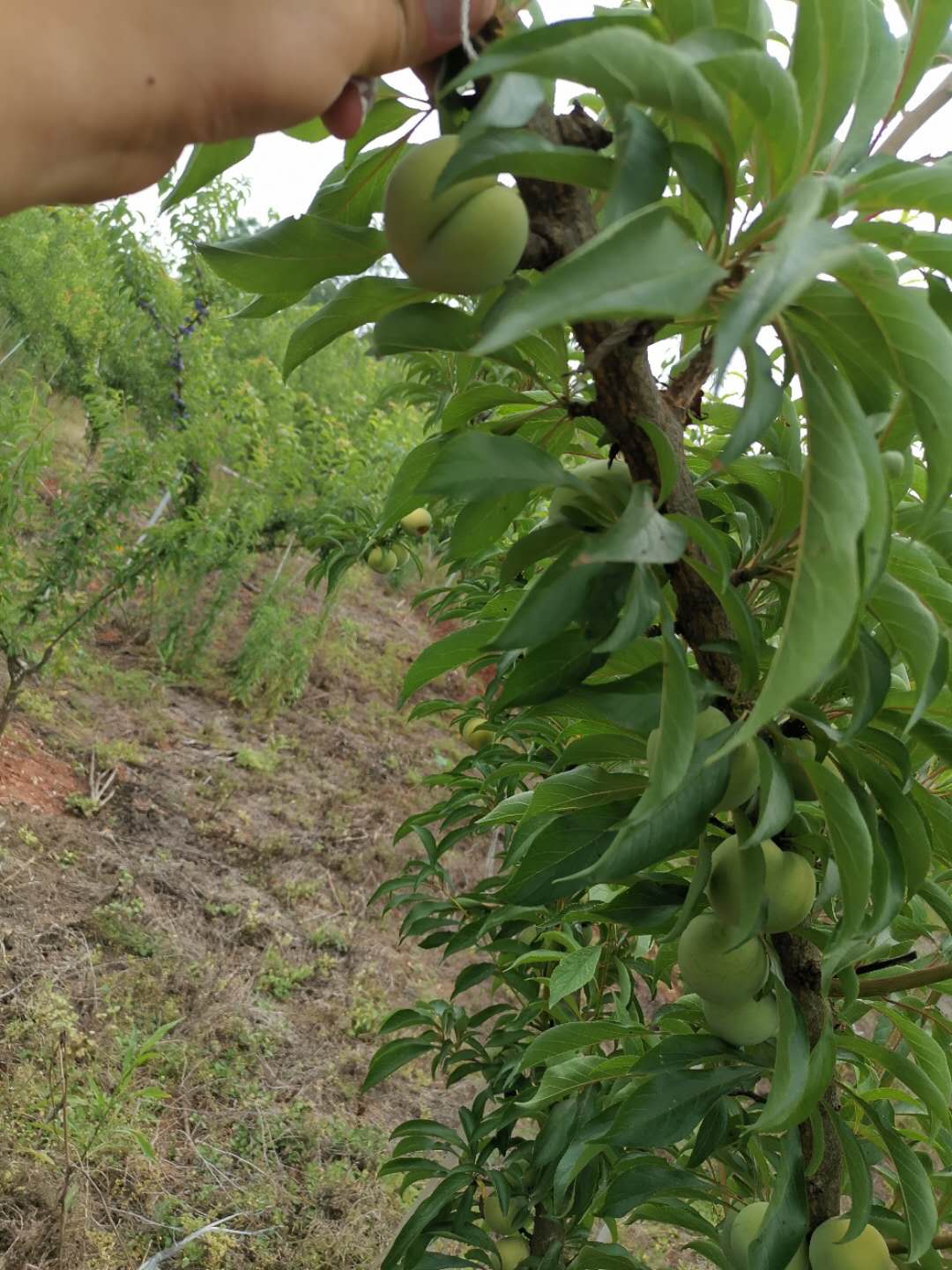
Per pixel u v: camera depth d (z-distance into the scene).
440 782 2.63
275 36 0.65
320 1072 4.80
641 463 0.80
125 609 8.02
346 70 0.68
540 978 2.36
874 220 0.69
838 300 0.66
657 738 0.82
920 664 0.84
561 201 0.73
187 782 6.55
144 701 7.29
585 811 0.98
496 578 2.74
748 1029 1.06
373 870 6.62
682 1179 1.27
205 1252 3.53
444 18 0.69
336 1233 3.87
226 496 7.80
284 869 6.21
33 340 8.23
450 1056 2.54
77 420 9.37
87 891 5.09
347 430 10.38
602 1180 2.07
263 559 10.38
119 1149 3.73
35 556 6.35
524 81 0.59
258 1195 3.90
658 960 1.43
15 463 5.18
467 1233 2.17
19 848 5.09
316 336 0.87
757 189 0.70
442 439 0.97
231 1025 4.74
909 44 0.76
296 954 5.56
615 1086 1.46
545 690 0.87
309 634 8.11
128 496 5.68
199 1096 4.30
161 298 7.55
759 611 1.14
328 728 8.23
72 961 4.56
